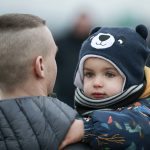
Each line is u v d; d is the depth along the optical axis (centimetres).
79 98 371
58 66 704
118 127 336
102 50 365
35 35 326
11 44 323
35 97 324
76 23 725
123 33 370
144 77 374
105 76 369
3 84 325
